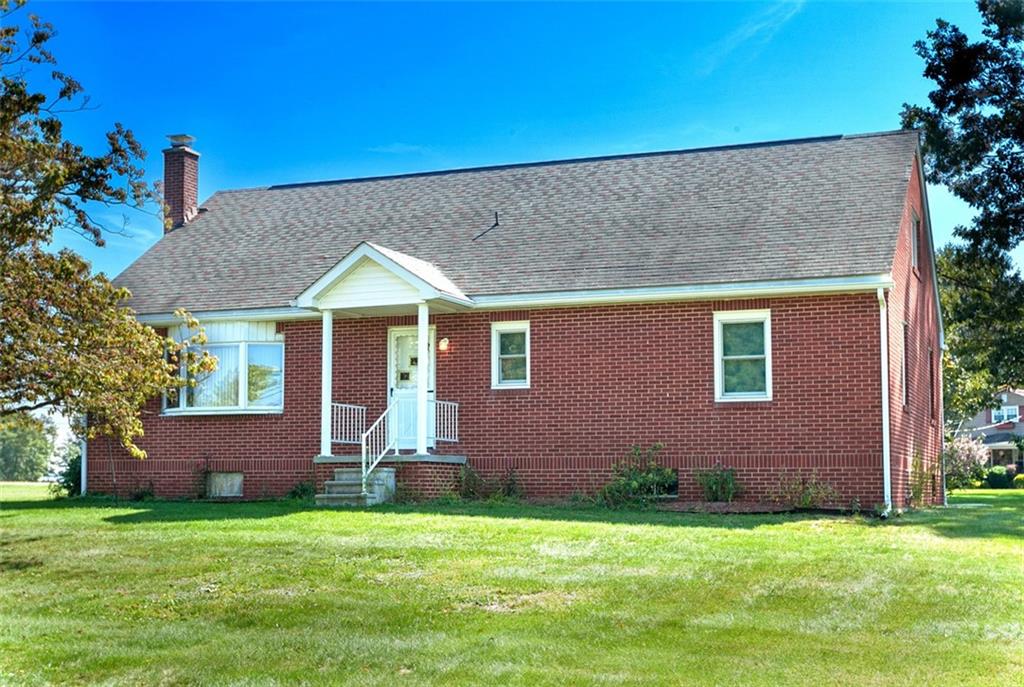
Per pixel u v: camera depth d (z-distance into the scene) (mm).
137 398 15617
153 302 23734
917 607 9969
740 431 19500
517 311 21203
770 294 19250
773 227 20719
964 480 43500
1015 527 15953
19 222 14312
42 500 22578
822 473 18891
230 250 25516
